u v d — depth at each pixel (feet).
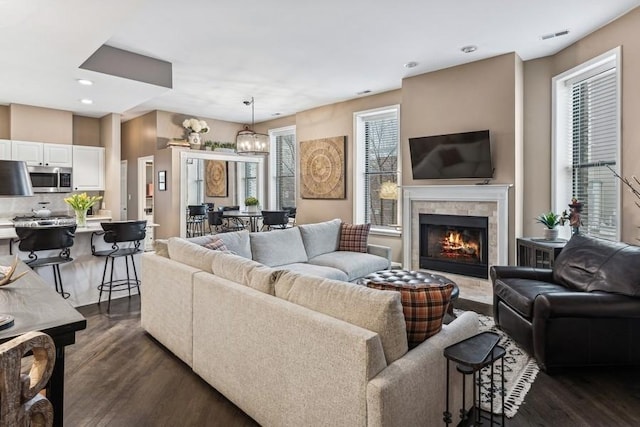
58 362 4.75
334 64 15.48
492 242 14.96
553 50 14.16
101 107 19.52
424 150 16.48
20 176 8.38
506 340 10.49
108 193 21.85
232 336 7.23
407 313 5.80
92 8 8.83
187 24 11.76
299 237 15.17
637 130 11.12
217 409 7.31
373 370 4.91
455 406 6.28
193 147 24.40
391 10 10.97
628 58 11.31
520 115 14.88
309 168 23.06
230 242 12.82
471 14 11.30
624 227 11.60
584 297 8.39
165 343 9.78
